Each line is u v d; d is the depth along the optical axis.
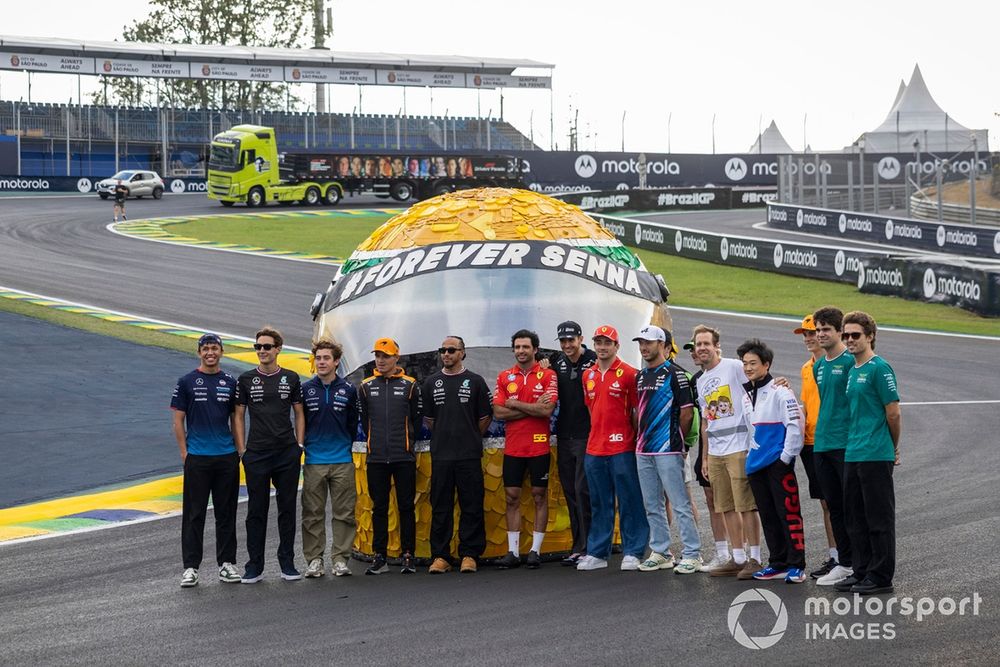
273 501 10.91
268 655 5.94
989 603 6.48
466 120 70.56
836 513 7.18
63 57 59.78
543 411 7.97
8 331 20.97
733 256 33.22
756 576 7.39
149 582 7.80
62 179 55.44
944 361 19.12
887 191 49.78
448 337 8.05
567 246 8.98
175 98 77.38
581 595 7.10
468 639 6.12
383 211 49.34
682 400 7.65
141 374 17.88
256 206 50.53
